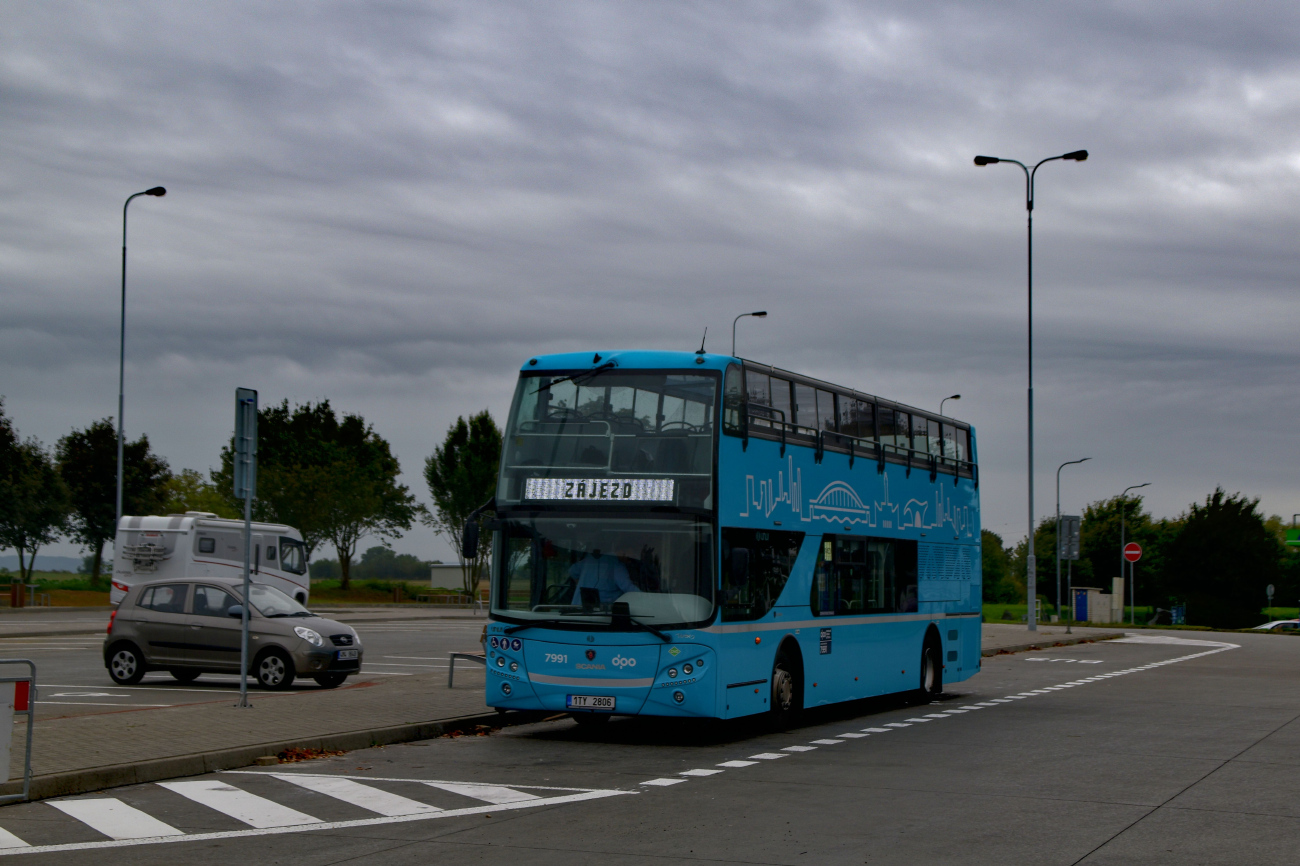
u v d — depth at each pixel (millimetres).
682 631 13812
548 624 14203
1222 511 90938
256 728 14055
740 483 14594
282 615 21031
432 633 41000
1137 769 12594
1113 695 22125
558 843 8758
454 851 8492
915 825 9453
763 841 8828
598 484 14383
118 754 11875
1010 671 28516
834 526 17203
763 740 15023
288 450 76250
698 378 14383
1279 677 26625
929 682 20531
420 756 13367
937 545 21156
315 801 10430
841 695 17172
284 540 42312
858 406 18359
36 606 55156
